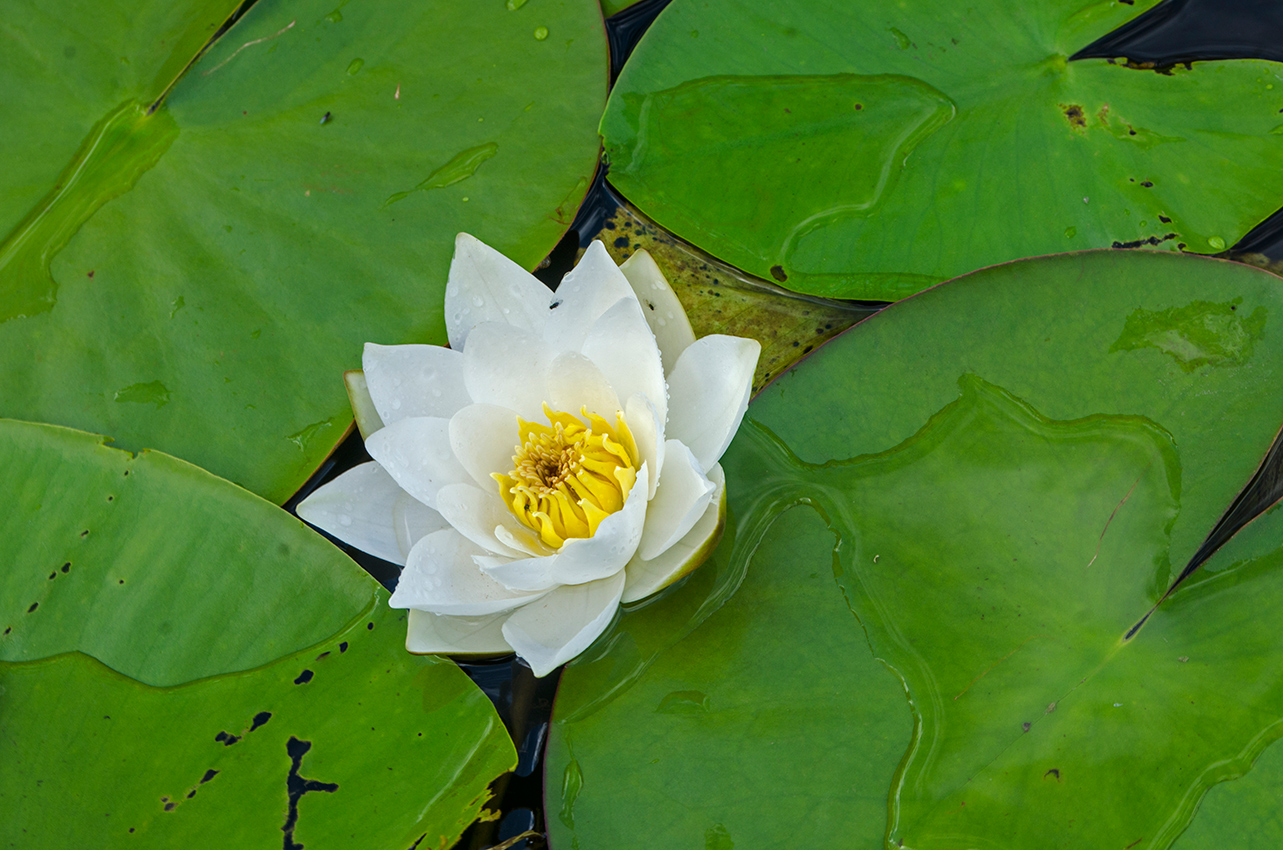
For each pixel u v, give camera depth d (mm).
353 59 1155
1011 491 1106
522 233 1143
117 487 1120
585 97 1153
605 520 1079
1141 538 1101
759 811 1089
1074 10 1142
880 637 1099
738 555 1107
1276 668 1090
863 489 1109
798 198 1136
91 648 1107
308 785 1095
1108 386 1109
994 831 1086
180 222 1145
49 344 1138
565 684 1101
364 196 1146
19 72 1153
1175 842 1082
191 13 1160
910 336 1116
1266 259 1132
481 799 1097
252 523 1115
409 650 1091
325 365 1135
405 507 1106
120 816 1094
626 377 1104
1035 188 1130
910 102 1139
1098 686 1093
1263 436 1103
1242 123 1132
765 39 1146
